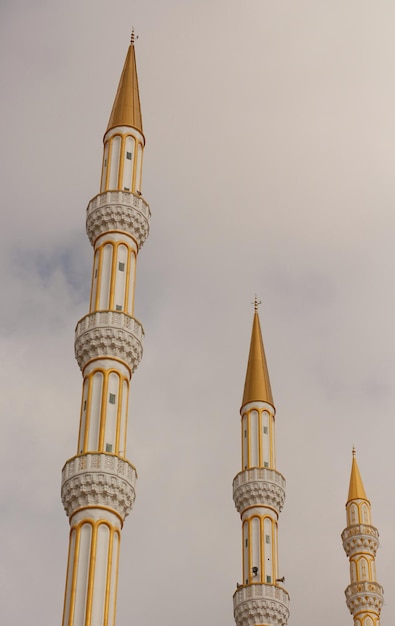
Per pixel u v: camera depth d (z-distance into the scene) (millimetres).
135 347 57062
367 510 89312
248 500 70562
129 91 67438
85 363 56594
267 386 76500
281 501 71250
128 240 60625
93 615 48188
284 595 67000
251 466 72000
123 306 58344
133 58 70375
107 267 59375
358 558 86875
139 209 61438
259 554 68188
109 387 55375
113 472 52000
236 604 66688
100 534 50750
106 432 53969
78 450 53875
